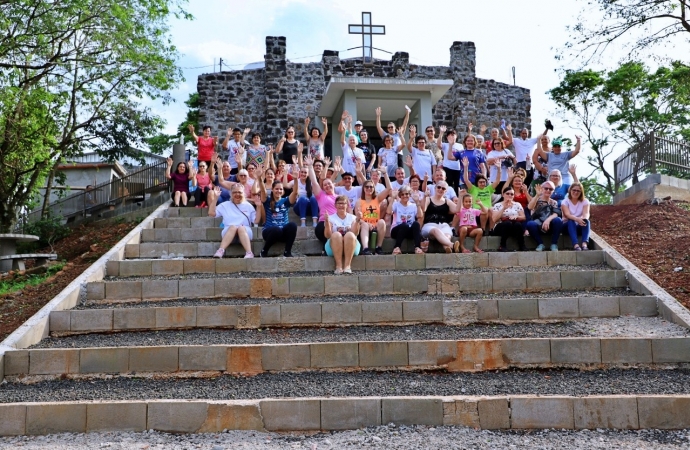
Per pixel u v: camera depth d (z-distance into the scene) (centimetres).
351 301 758
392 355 609
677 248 911
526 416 514
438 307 714
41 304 828
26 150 1731
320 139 1320
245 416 520
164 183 1708
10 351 611
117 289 788
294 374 603
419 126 1702
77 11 1514
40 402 538
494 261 890
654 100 2241
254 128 1991
